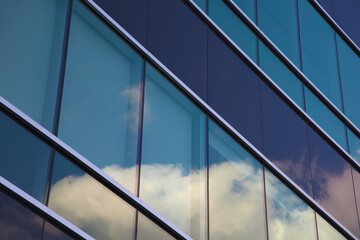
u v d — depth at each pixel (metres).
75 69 14.60
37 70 13.84
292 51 22.55
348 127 23.89
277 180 19.17
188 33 18.08
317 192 20.73
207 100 17.83
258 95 19.89
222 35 19.45
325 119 22.70
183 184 16.03
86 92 14.63
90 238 13.33
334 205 21.27
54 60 14.24
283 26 22.61
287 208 19.09
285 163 19.84
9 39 13.58
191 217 15.88
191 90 17.34
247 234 17.25
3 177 12.45
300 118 21.44
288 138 20.42
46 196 13.00
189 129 16.86
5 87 13.20
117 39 15.85
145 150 15.45
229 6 20.41
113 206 14.13
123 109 15.32
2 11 13.64
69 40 14.70
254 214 17.73
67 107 14.13
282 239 18.42
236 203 17.28
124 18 16.22
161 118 16.17
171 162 15.97
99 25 15.54
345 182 22.31
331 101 23.41
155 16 17.16
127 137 15.14
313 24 24.20
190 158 16.53
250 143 18.69
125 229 14.19
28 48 13.84
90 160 14.19
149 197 15.09
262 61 20.88
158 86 16.47
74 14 15.04
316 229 19.98
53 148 13.45
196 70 17.86
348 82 24.81
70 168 13.62
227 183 17.28
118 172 14.66
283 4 23.08
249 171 18.19
